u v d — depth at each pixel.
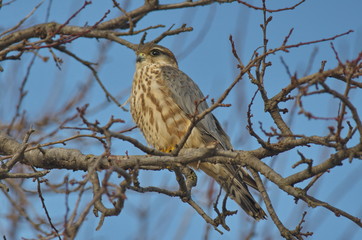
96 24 10.16
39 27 11.27
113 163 8.67
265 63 10.70
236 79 8.41
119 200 8.02
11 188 11.98
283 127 10.52
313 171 8.70
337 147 8.15
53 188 10.36
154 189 9.82
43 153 9.70
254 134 9.69
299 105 7.48
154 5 10.47
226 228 10.22
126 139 8.30
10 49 9.95
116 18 11.05
